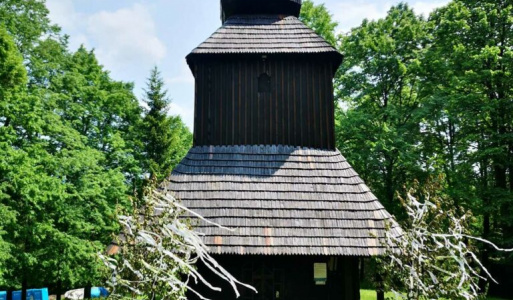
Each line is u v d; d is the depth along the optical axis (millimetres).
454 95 20672
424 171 22250
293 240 9453
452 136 23547
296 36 12258
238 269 10109
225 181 10547
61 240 17609
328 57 11836
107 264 6406
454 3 22516
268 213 9938
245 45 11875
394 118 22891
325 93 11805
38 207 16297
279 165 11016
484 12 21047
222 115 11625
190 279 9898
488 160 21547
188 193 10281
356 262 10164
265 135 11523
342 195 10453
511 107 20297
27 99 16672
